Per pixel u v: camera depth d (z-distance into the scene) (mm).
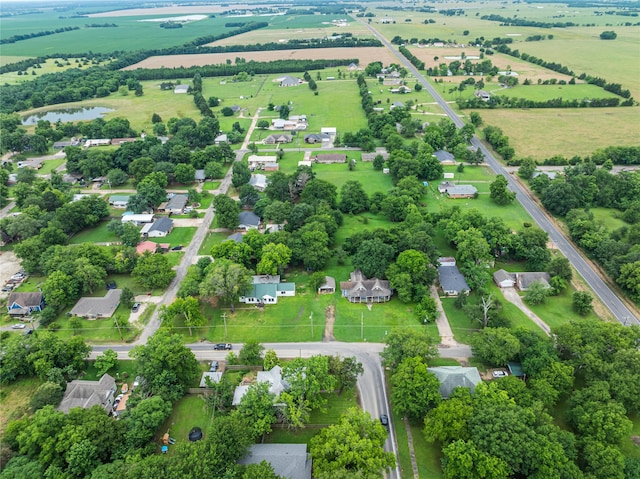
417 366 95625
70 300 132250
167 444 89812
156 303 133625
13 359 105125
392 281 129875
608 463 76875
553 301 130375
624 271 130125
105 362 107375
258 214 175500
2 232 165750
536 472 76688
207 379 99000
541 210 181625
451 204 186375
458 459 78500
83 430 83812
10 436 86375
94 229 175250
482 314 118625
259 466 76750
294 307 130500
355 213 181000
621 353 95938
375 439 82062
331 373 101125
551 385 93562
